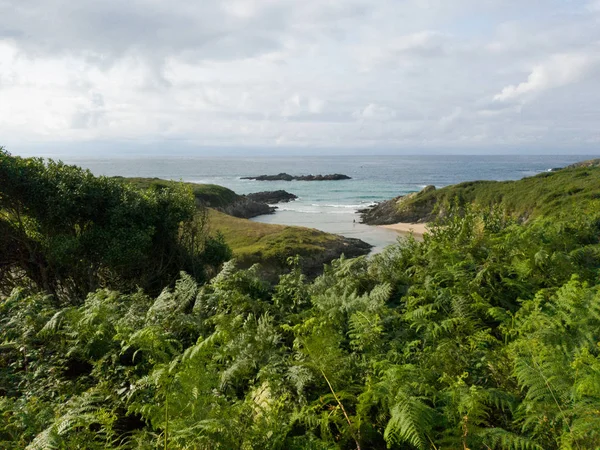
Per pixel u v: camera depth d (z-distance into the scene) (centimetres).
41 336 562
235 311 650
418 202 5309
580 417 285
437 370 409
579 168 4650
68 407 384
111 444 348
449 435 317
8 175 1159
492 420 355
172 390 354
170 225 1473
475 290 590
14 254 1251
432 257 733
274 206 7294
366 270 773
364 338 471
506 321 504
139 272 1456
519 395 364
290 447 335
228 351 479
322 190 10119
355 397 372
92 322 558
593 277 616
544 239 755
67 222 1255
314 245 3142
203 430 322
